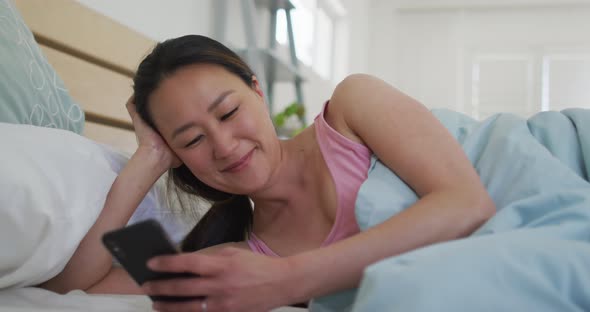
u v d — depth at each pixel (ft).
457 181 2.50
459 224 2.32
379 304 1.63
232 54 3.25
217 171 3.11
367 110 2.97
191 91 2.96
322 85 13.47
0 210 2.56
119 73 5.68
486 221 2.39
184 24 7.27
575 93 15.05
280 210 3.38
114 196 3.41
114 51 5.54
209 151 3.05
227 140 2.97
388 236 2.24
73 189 2.87
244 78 3.19
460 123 3.60
